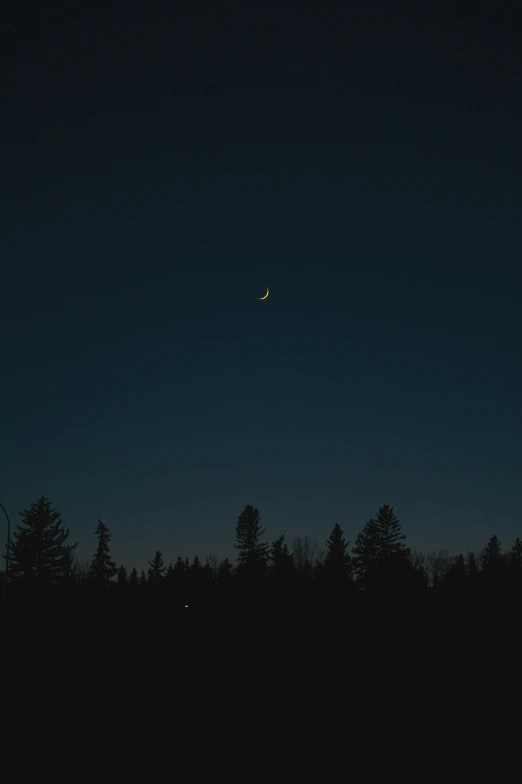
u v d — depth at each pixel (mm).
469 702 33906
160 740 26641
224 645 53688
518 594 60500
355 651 48781
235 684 40062
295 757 23984
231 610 66500
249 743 26094
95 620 66188
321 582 71812
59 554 80625
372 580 71625
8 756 23812
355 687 38469
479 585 69438
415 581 73062
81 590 77938
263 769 22344
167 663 47500
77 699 35688
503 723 29438
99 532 97375
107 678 42312
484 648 47094
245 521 91875
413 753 24500
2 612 37688
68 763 22891
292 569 76000
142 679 41688
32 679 41312
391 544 87875
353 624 57938
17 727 28906
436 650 47062
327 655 48219
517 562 80625
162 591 82875
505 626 53125
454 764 23000
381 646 49219
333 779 21156
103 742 26172
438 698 35031
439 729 28469
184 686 39469
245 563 86188
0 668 40406
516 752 24672
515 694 35312
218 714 31812
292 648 51188
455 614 59125
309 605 65000
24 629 59094
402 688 37781
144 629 62438
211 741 26359
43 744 25734
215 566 108625
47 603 71125
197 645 53781
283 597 67125
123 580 104125
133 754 24297
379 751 24797
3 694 36656
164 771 21969
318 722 30109
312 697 36156
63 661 47625
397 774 21797
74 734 27578
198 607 71875
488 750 24953
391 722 30047
